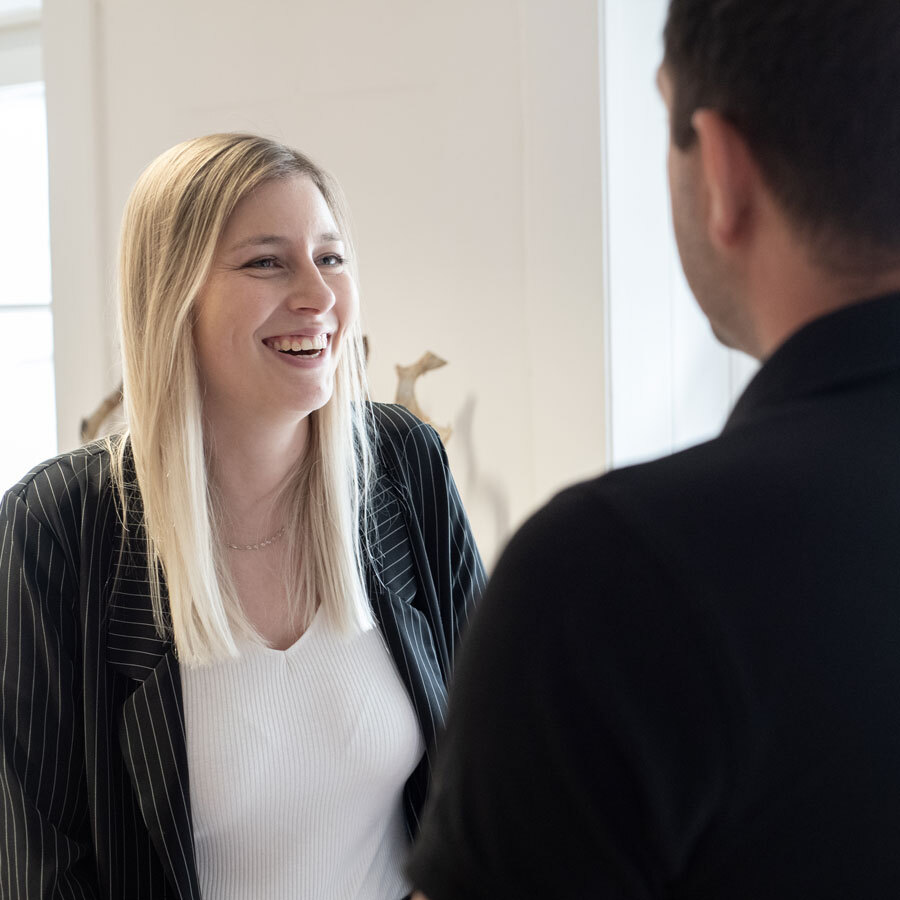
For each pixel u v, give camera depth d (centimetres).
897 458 49
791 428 50
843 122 48
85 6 244
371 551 132
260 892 119
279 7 227
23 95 281
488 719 49
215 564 123
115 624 119
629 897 46
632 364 210
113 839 117
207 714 117
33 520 119
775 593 47
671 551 47
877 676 47
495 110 207
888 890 46
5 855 114
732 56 50
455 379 216
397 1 215
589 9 196
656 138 216
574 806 47
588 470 205
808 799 46
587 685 47
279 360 119
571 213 201
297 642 124
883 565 48
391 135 219
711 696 46
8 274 291
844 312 50
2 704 115
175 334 117
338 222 130
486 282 212
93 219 249
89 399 254
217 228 115
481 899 49
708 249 55
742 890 47
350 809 122
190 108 239
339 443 127
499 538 215
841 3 48
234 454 124
